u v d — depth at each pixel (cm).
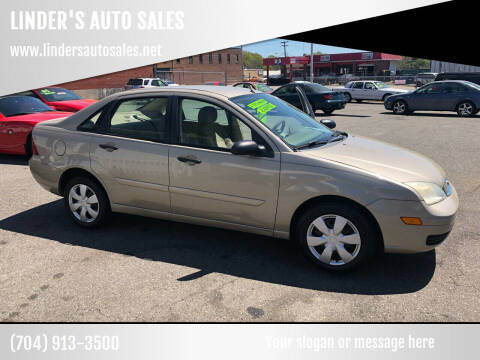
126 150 416
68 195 462
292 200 354
